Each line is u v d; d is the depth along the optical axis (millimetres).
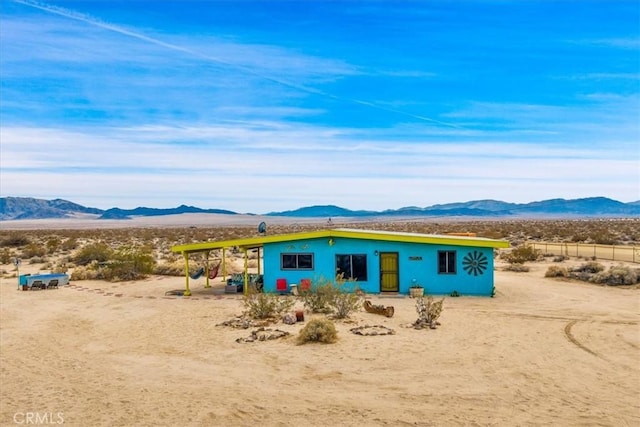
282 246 29438
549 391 12859
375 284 28844
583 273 34156
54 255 61750
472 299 26766
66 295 30734
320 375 14250
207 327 20641
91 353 17516
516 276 36312
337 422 11164
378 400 12383
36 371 15445
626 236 77562
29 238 95500
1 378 14797
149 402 12508
